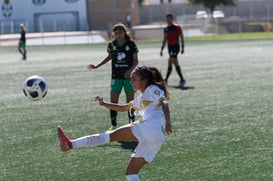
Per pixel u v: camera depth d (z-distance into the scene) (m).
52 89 35.59
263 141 19.44
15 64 57.88
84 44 99.69
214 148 18.55
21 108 28.03
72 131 21.91
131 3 133.38
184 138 20.12
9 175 16.00
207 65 50.59
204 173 15.70
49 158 17.80
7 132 22.02
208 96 30.58
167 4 142.38
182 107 27.00
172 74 43.59
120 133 12.93
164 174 15.71
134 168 12.93
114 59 21.72
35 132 21.89
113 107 13.66
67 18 124.19
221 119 23.64
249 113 24.88
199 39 102.06
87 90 34.81
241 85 35.09
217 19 118.75
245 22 124.12
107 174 15.86
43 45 98.88
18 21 122.19
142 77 13.09
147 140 12.81
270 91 31.92
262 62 51.88
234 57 59.28
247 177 15.24
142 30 114.00
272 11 145.62
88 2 130.50
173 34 36.72
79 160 17.47
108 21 131.12
